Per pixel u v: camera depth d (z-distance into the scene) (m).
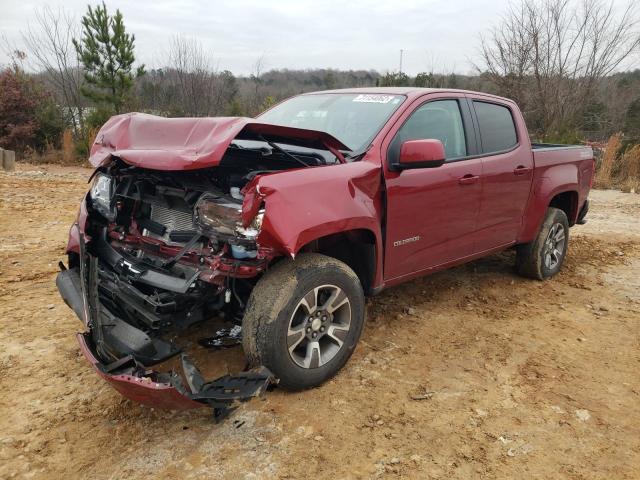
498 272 5.82
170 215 3.32
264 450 2.76
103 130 3.63
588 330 4.40
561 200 5.84
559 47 20.61
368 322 4.37
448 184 4.03
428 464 2.71
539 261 5.41
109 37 17.47
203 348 3.74
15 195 9.76
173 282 2.99
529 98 21.06
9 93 17.91
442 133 4.16
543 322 4.54
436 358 3.82
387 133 3.70
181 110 21.88
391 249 3.71
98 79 17.89
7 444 2.77
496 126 4.73
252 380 2.85
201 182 3.16
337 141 3.36
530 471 2.68
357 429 2.96
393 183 3.60
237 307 3.27
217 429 2.92
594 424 3.09
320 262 3.15
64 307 4.50
